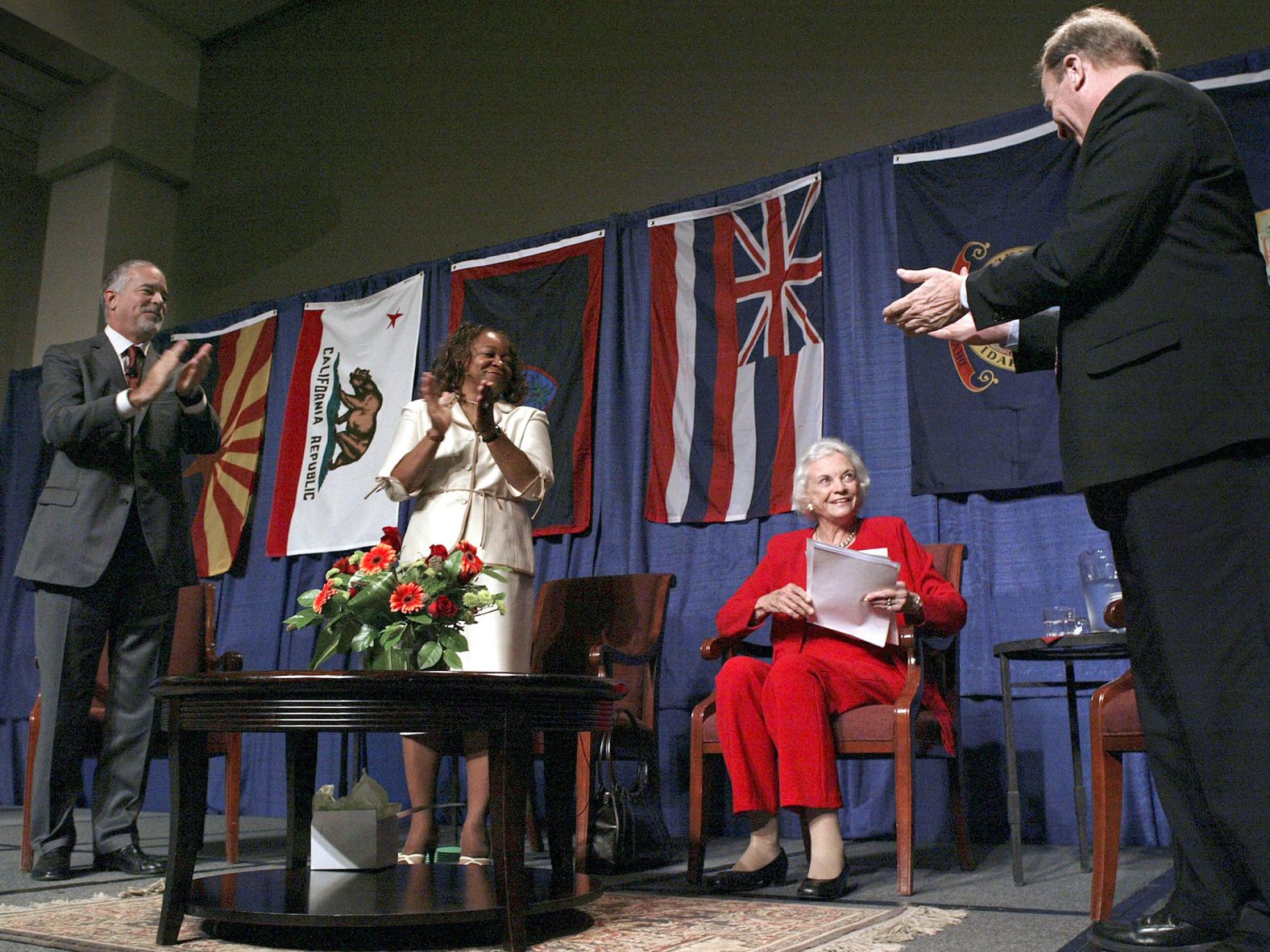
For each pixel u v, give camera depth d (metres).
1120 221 1.49
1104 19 1.68
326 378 5.30
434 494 2.66
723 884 2.46
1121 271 1.53
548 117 5.46
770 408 4.12
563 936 1.83
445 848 2.71
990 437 3.65
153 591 2.97
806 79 4.77
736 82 4.95
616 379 4.50
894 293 3.99
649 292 4.54
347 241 5.95
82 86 6.45
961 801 2.77
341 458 5.12
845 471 2.84
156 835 3.91
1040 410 3.59
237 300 6.25
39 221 7.19
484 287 4.93
